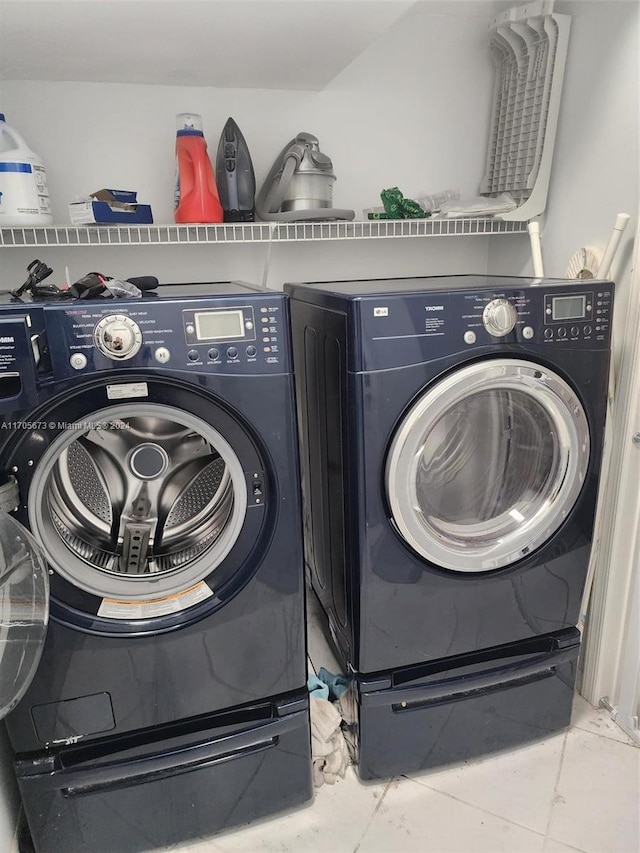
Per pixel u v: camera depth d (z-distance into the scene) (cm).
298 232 177
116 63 154
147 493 139
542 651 162
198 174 164
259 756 142
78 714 127
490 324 129
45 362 108
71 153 172
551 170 183
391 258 210
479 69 200
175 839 142
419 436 128
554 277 187
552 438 147
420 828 145
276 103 184
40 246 167
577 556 155
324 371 146
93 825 135
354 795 155
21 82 164
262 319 117
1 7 119
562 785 155
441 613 146
